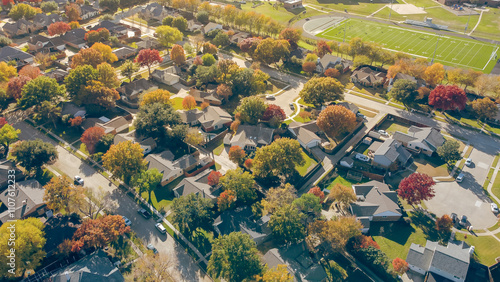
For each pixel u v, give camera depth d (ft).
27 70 582.35
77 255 338.54
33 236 319.06
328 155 471.21
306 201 358.84
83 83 542.16
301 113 537.65
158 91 520.83
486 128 516.32
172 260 337.52
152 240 355.97
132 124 523.29
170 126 488.44
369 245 340.39
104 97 526.16
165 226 370.94
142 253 343.05
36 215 378.94
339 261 341.41
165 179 416.87
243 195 384.06
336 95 547.90
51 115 508.94
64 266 327.06
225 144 488.02
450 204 398.62
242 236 317.42
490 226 372.58
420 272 330.34
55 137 494.59
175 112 495.00
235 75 583.99
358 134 509.76
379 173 440.04
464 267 314.35
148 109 486.38
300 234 340.59
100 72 561.02
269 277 288.30
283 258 327.67
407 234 367.25
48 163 442.91
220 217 369.50
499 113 527.81
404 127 526.16
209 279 323.57
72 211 381.60
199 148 480.23
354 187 406.41
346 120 474.08
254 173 420.77
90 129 464.24
